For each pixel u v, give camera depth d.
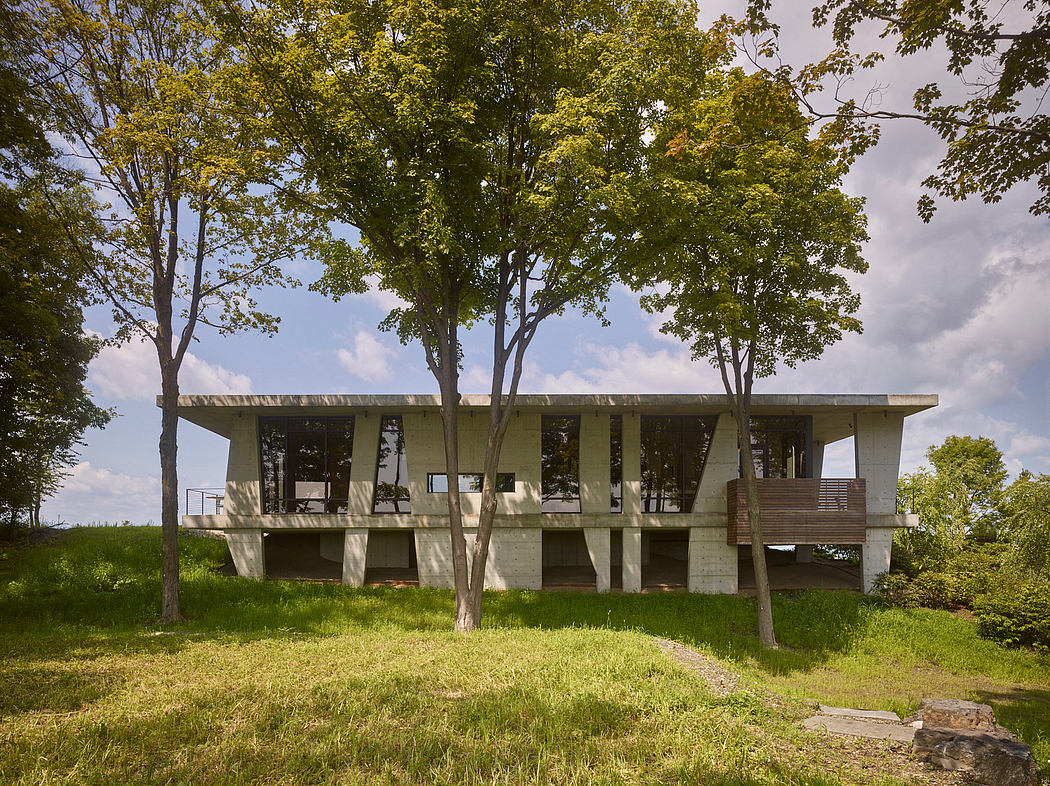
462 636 13.23
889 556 23.94
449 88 15.14
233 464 24.02
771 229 18.00
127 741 5.97
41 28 17.22
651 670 9.05
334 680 8.16
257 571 23.47
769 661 16.91
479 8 14.49
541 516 23.77
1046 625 19.12
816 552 30.89
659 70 15.52
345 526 23.47
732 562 23.97
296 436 24.72
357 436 24.28
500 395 17.64
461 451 24.33
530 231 16.38
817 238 18.80
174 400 19.12
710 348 22.36
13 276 20.14
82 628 16.64
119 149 17.59
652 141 16.72
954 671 17.64
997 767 6.01
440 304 19.27
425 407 23.55
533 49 15.64
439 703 7.23
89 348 27.11
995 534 32.09
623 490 24.27
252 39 15.22
